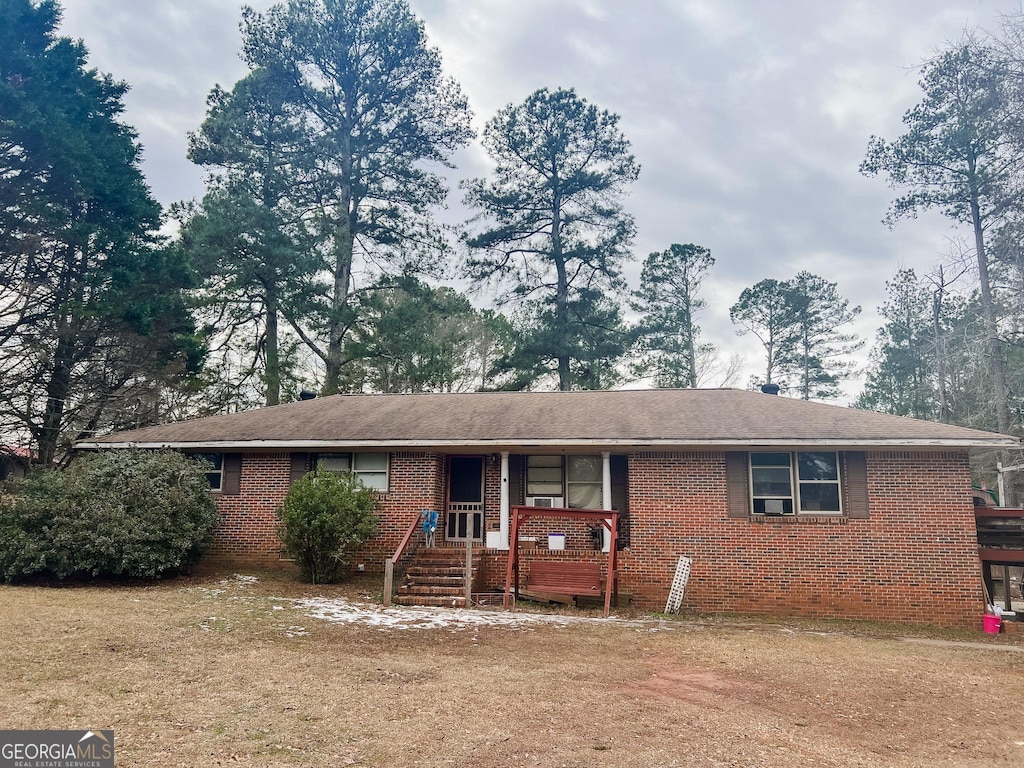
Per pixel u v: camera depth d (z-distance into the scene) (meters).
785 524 15.12
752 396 18.50
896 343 46.78
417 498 16.78
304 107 35.12
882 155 30.20
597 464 17.44
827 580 14.81
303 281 30.78
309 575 15.59
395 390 38.75
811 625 13.73
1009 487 28.11
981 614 14.22
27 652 8.34
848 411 16.67
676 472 15.65
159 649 8.93
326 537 15.19
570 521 16.75
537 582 15.20
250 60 34.06
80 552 13.94
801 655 10.54
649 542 15.45
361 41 35.28
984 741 6.88
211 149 32.56
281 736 6.08
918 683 9.10
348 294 34.97
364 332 33.22
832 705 7.92
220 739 5.93
